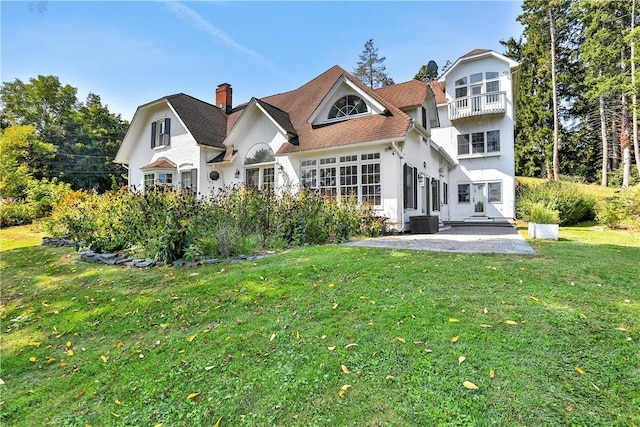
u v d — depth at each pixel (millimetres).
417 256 5961
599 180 27188
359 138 11484
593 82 22484
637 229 11469
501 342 2744
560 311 3293
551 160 26734
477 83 19375
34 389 2711
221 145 15727
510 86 18766
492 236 10047
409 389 2240
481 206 19719
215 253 6625
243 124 14953
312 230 8398
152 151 17484
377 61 41531
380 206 11469
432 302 3633
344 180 12195
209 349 3037
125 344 3344
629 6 20156
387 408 2080
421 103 13000
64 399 2549
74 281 5578
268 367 2652
